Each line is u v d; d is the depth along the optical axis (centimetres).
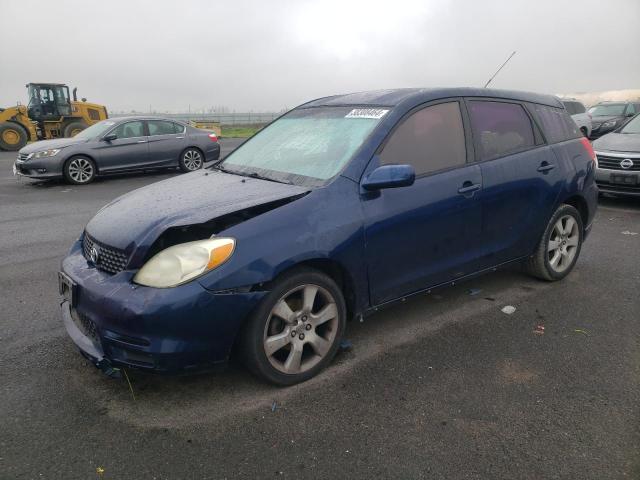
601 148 849
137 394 308
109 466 248
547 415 286
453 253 386
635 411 288
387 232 338
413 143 365
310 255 302
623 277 501
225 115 5681
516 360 346
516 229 430
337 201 320
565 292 463
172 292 269
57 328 397
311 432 273
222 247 278
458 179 378
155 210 316
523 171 424
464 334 384
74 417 286
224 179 378
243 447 262
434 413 288
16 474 243
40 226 759
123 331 271
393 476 242
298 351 314
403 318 413
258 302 290
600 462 249
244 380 323
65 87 2194
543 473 243
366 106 387
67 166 1175
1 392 309
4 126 2117
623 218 760
